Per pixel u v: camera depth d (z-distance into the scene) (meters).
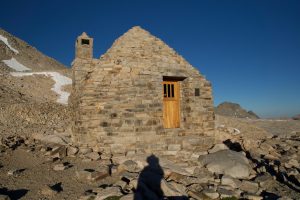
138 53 11.57
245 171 9.16
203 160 10.16
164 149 11.27
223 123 21.03
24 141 13.36
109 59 11.08
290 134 19.73
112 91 10.87
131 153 10.35
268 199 7.21
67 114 22.41
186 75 12.24
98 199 6.49
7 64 77.12
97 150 10.54
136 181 7.51
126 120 10.90
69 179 8.08
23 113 20.23
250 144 13.31
